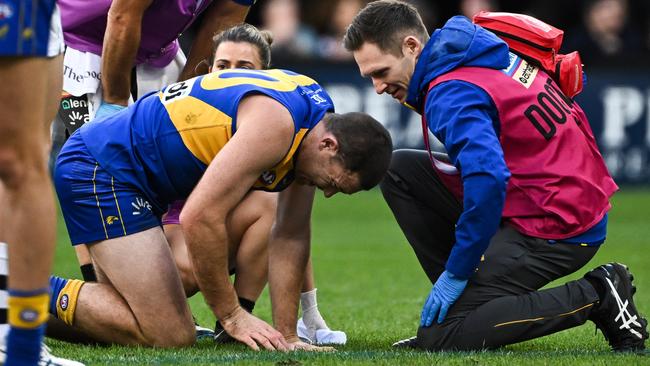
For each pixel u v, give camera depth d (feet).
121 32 68.33
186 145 56.75
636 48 186.19
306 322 65.21
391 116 171.94
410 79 56.95
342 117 54.85
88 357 53.78
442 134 54.60
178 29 75.41
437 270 62.49
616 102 176.96
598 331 67.62
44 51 42.45
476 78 55.42
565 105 57.47
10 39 41.37
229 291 56.49
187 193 58.65
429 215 61.72
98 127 59.16
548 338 64.49
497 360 51.44
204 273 55.36
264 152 53.78
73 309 57.98
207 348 57.82
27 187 42.50
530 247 56.08
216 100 56.29
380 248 122.83
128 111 59.16
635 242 128.06
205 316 75.10
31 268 42.70
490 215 52.80
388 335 66.13
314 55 185.16
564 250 56.18
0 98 41.86
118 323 57.67
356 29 57.00
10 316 42.91
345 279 97.71
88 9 73.41
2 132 42.01
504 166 52.95
